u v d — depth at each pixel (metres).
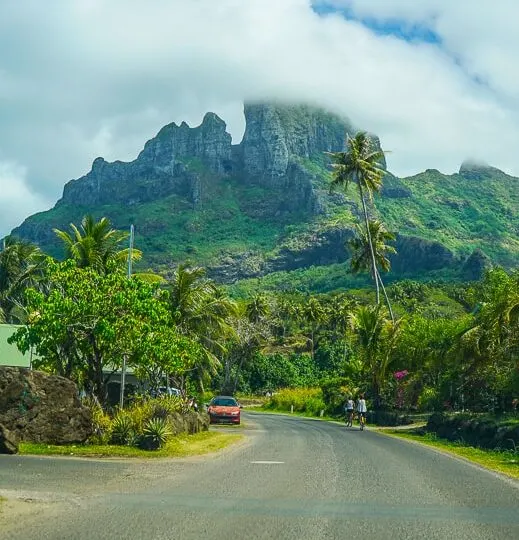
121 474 13.99
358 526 8.73
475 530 8.62
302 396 70.62
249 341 82.81
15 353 28.36
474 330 29.33
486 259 171.50
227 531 8.23
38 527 8.33
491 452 21.53
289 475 14.20
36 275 44.91
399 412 43.41
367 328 47.12
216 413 38.69
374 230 58.88
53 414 19.62
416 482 13.47
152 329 22.88
